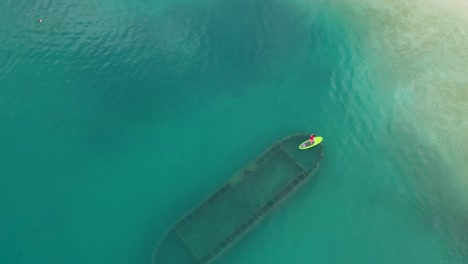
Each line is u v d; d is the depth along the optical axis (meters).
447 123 30.28
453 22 37.50
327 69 34.97
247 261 23.91
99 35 37.28
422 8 39.22
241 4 40.94
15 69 34.00
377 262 23.75
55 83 33.31
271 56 36.09
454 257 23.64
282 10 40.44
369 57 35.69
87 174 28.27
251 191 26.50
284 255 24.17
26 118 31.08
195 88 33.75
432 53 35.22
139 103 32.56
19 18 38.25
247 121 31.48
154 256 23.47
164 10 40.28
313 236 24.92
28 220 25.77
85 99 32.53
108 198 27.12
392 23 38.34
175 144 30.16
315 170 27.42
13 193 27.02
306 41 37.41
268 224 25.41
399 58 35.25
